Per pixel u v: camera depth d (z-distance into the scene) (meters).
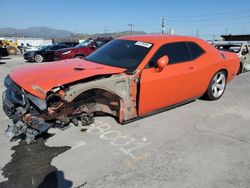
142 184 2.67
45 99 3.13
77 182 2.70
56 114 3.47
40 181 2.72
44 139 3.64
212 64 5.15
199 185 2.65
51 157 3.18
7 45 23.89
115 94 3.70
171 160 3.12
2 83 7.87
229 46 9.24
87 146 3.46
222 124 4.27
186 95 4.79
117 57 4.29
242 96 6.10
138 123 4.26
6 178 2.76
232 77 5.97
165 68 4.21
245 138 3.75
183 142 3.60
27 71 3.68
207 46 5.26
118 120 4.18
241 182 2.71
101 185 2.65
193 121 4.39
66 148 3.41
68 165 3.01
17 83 3.30
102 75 3.61
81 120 3.94
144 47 4.27
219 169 2.94
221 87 5.73
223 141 3.64
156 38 4.54
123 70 3.89
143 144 3.53
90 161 3.10
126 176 2.80
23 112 3.30
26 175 2.82
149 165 3.01
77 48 13.07
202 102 5.52
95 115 4.52
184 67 4.53
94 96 3.81
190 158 3.17
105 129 4.00
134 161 3.10
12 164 3.02
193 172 2.88
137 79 3.88
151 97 4.07
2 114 4.71
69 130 3.93
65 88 3.27
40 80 3.28
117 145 3.50
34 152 3.29
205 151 3.34
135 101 3.98
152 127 4.11
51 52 17.02
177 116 4.62
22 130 3.37
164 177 2.78
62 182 2.70
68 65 3.98
